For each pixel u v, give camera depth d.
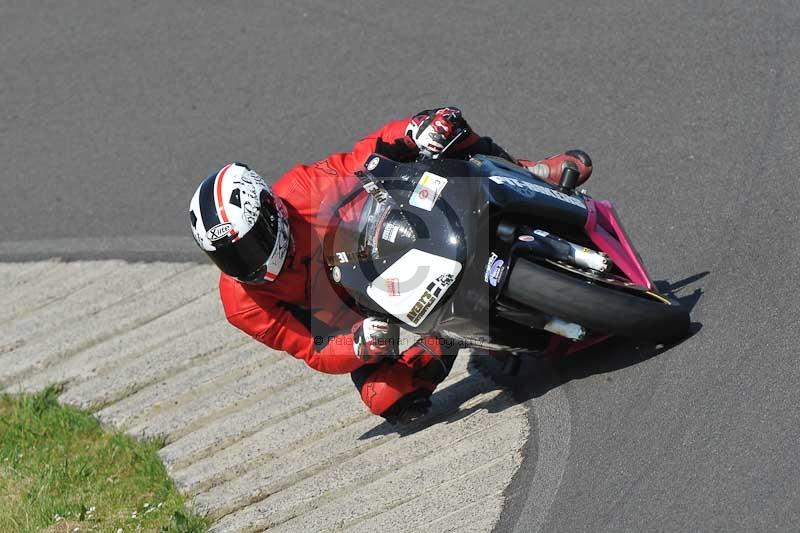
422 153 21.36
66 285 32.75
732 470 17.27
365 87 34.50
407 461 21.56
